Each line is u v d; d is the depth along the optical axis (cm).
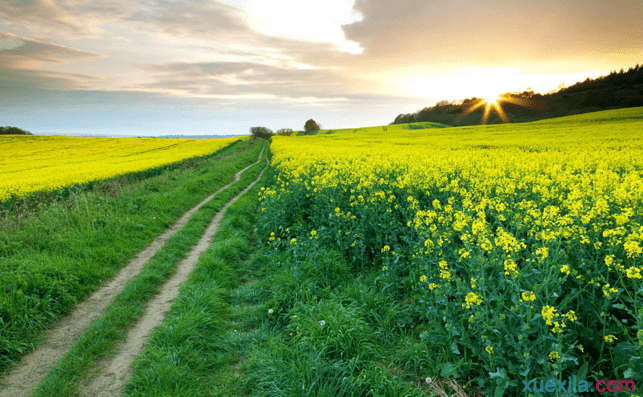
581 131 3509
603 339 302
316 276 578
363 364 374
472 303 336
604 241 400
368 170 1112
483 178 906
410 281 498
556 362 283
